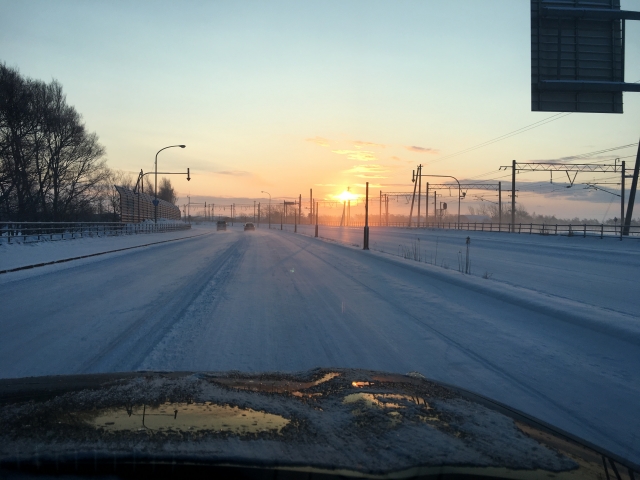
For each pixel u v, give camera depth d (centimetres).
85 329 928
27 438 218
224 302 1270
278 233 8494
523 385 637
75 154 4941
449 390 353
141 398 277
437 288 1507
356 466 210
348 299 1334
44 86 4516
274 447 219
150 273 1930
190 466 200
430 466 216
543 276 2034
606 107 1148
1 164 4009
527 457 237
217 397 285
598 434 486
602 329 869
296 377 363
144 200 7125
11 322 987
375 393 318
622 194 4962
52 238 3069
